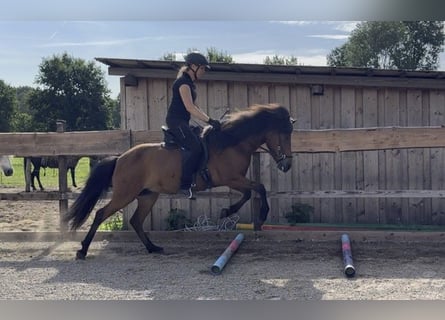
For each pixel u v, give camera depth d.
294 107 8.03
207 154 6.03
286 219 8.04
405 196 6.72
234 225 7.86
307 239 6.89
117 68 7.88
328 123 8.00
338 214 8.03
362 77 7.75
